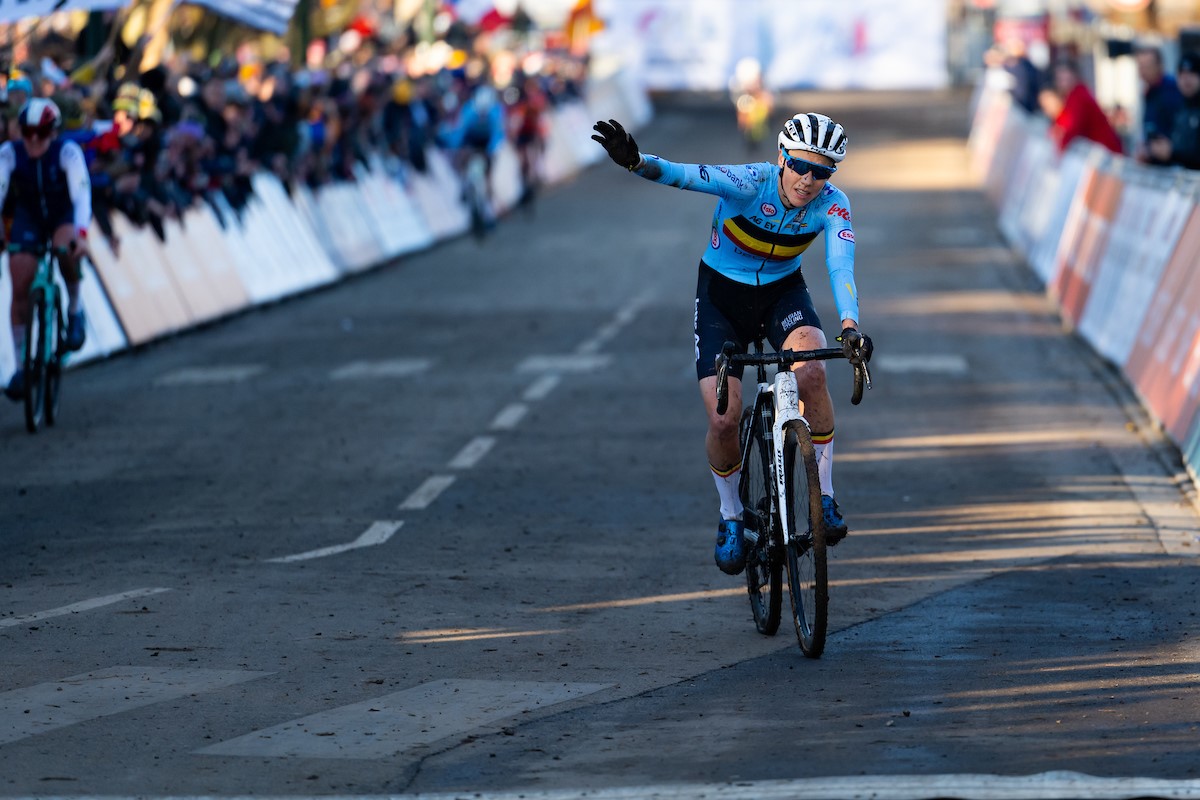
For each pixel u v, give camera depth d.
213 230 64.44
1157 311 43.12
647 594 26.72
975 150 134.38
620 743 19.44
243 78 76.31
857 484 34.88
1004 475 35.47
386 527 31.36
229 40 83.38
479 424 41.91
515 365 51.22
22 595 26.56
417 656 23.22
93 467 37.28
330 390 47.34
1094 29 111.88
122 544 30.16
